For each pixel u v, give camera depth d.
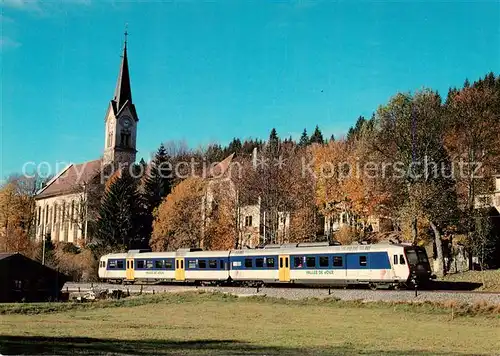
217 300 44.88
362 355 20.92
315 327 30.38
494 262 60.81
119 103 127.69
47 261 76.62
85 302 45.41
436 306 35.03
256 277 49.28
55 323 32.75
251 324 32.06
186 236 75.31
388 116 59.94
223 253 52.31
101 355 19.92
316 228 72.19
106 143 128.25
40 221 124.62
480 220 56.66
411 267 40.69
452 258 60.97
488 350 22.72
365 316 34.47
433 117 59.00
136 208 90.38
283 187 70.88
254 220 80.62
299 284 48.88
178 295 47.47
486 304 33.47
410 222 55.16
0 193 109.31
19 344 22.70
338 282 43.94
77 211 103.56
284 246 48.66
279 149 82.81
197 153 102.88
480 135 60.47
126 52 130.38
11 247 83.44
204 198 77.75
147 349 22.12
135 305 44.09
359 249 43.28
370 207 62.91
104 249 80.75
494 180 63.38
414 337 26.52
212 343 24.41
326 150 76.31
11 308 40.12
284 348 23.02
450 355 21.09
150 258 58.91
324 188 70.81
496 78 83.00
